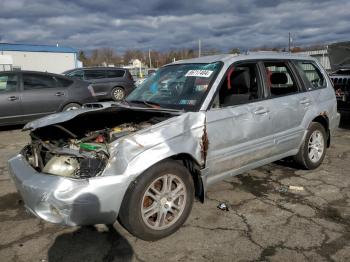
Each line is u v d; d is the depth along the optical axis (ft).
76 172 9.76
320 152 16.78
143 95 14.47
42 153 11.14
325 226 11.30
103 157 9.81
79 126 13.78
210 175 11.93
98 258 9.77
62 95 28.63
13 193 14.32
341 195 13.75
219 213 12.28
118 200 9.61
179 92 13.12
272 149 14.11
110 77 45.32
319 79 17.11
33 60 123.03
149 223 10.37
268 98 14.01
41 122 12.96
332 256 9.67
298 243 10.34
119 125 12.93
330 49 36.73
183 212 11.03
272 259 9.59
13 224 11.69
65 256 9.86
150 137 10.19
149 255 9.87
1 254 9.97
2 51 116.67
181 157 11.22
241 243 10.38
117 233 11.04
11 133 26.76
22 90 27.12
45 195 9.36
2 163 18.49
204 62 13.83
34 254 9.97
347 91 27.37
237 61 13.38
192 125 11.13
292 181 15.26
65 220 9.39
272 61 14.79
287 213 12.25
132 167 9.64
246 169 13.38
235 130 12.42
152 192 10.37
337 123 17.70
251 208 12.64
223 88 12.69
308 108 15.67
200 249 10.11
